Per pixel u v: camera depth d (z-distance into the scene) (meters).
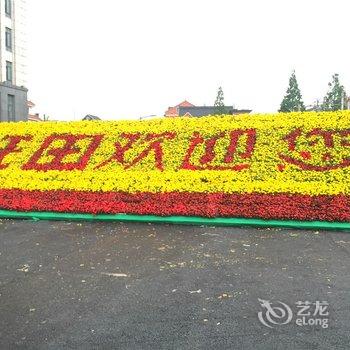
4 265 6.29
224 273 5.79
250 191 9.23
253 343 3.95
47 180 10.59
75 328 4.27
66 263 6.34
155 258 6.50
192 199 9.16
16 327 4.31
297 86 51.19
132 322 4.39
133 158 11.23
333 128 10.72
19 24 35.53
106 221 9.14
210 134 11.52
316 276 5.64
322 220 8.26
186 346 3.91
